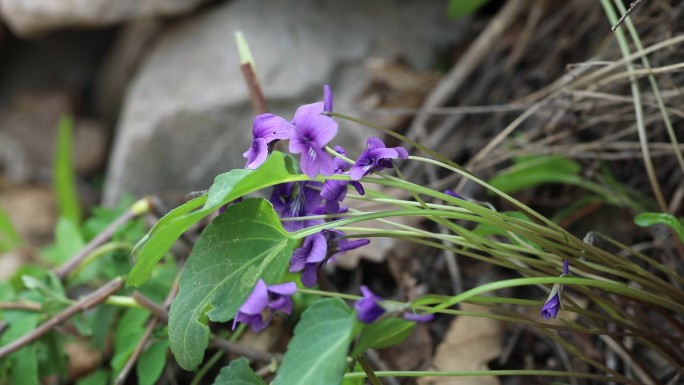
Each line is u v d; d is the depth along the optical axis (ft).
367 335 1.07
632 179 1.68
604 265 1.30
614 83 1.65
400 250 1.68
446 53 2.18
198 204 1.15
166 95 2.19
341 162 1.16
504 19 1.85
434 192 1.16
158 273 1.59
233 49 2.18
